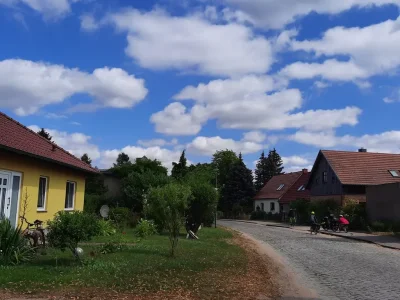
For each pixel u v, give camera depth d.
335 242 23.09
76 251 10.85
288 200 57.69
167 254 13.61
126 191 31.95
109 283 8.66
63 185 18.19
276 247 19.47
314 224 30.78
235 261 13.10
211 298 8.06
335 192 41.56
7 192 13.38
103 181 38.47
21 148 13.42
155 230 20.27
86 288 8.20
